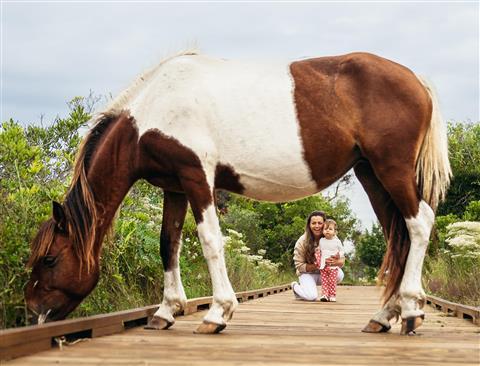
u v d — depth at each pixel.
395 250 4.55
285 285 14.75
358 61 4.48
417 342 4.05
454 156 21.06
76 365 3.06
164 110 4.58
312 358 3.35
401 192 4.37
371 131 4.38
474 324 5.55
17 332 3.29
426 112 4.46
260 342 4.00
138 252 6.70
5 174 5.72
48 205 5.19
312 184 4.56
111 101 4.83
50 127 7.43
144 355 3.43
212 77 4.64
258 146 4.47
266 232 23.12
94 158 4.68
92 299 5.42
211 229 4.50
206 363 3.16
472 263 10.14
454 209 20.75
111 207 4.70
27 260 4.62
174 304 4.92
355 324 5.41
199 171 4.50
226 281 4.55
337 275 9.30
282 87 4.52
